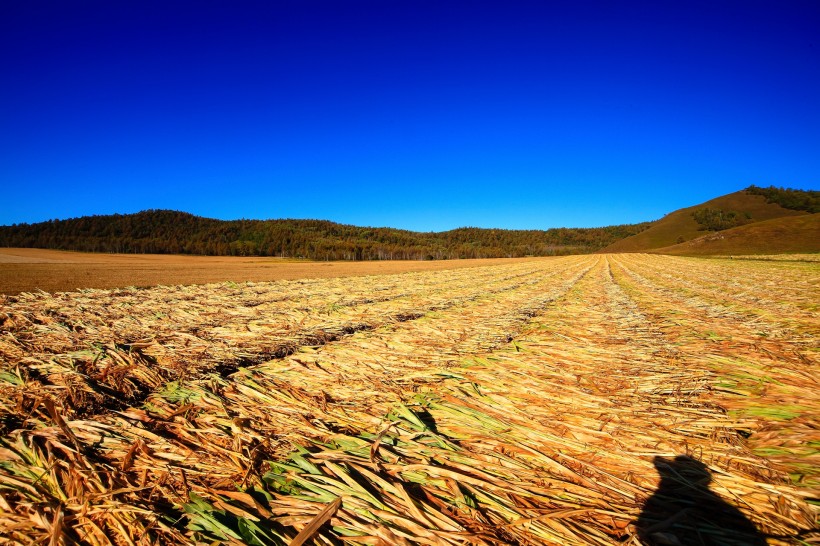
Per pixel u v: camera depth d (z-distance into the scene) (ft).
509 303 38.47
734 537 7.11
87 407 12.69
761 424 11.32
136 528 7.33
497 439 10.94
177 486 8.68
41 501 7.98
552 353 19.84
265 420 12.13
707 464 9.41
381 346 21.20
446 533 7.22
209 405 13.10
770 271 76.48
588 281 69.36
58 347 19.06
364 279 82.43
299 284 67.62
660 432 11.07
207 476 9.09
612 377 16.01
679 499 8.25
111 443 10.29
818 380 14.62
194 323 27.12
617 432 11.13
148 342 20.45
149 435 10.78
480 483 8.77
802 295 37.01
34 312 28.81
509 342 22.35
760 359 17.40
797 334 21.71
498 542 7.07
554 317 30.78
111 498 8.16
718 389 14.21
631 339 22.72
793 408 12.19
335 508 7.79
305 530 7.14
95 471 8.95
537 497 8.38
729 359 17.46
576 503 8.21
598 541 7.11
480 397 14.02
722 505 8.02
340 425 11.93
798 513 7.59
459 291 51.21
